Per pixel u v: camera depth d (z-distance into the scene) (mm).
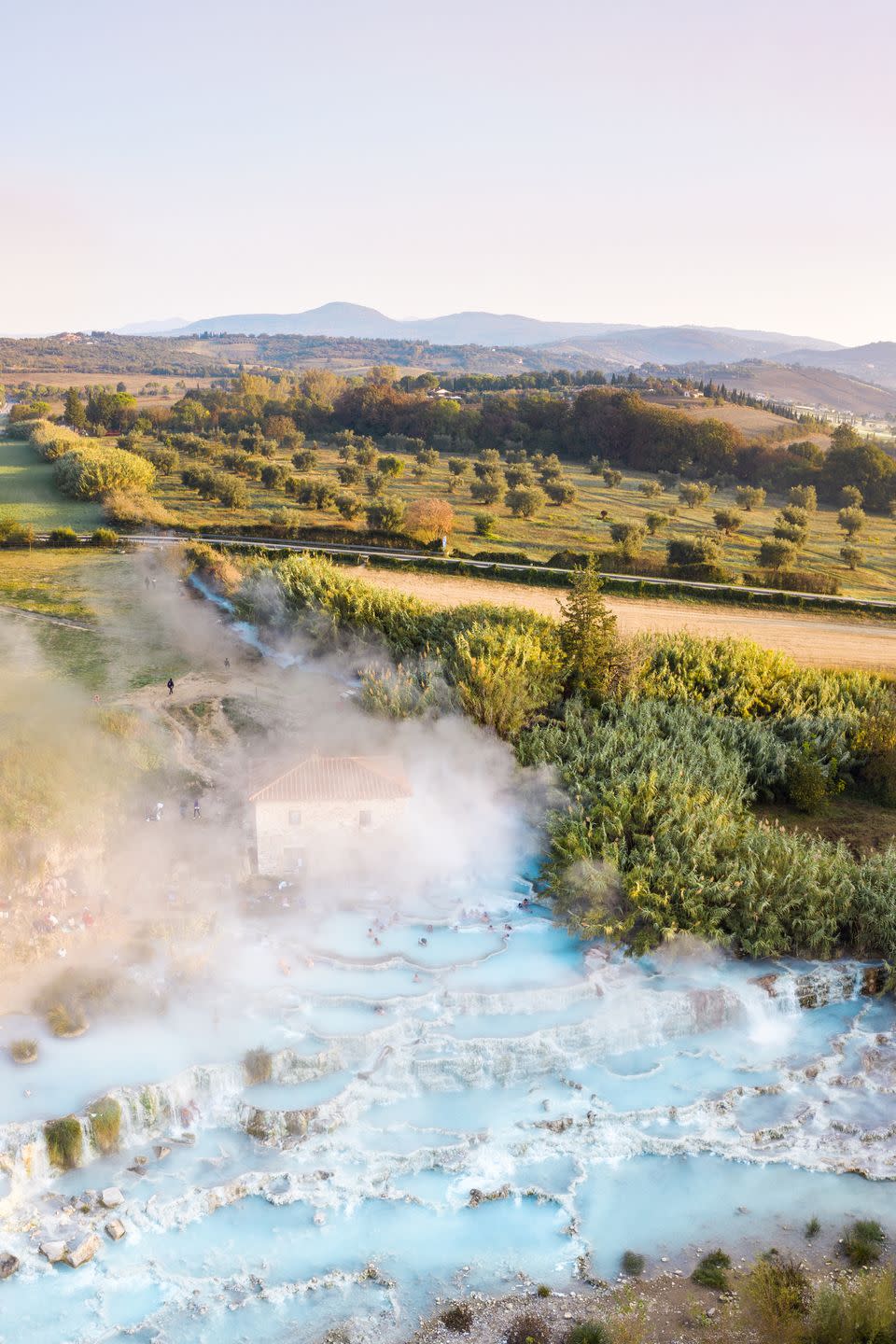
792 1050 51406
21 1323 35781
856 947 57531
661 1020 51750
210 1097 45656
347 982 51938
